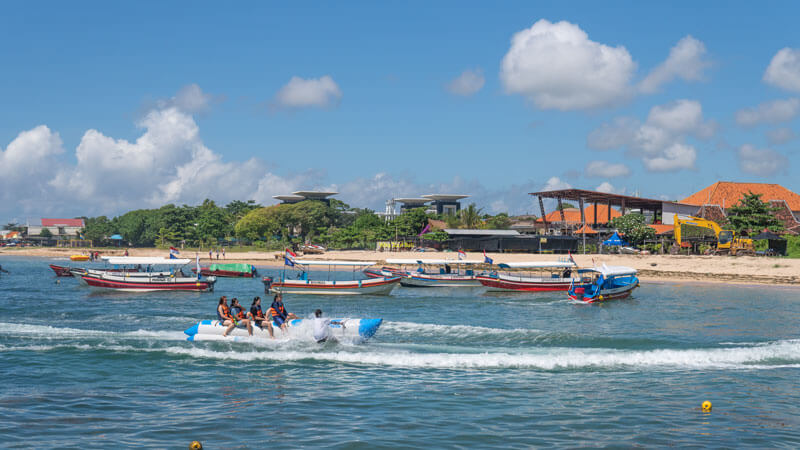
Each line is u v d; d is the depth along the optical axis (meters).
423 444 11.41
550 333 25.02
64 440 11.44
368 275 59.34
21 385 16.08
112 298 42.44
